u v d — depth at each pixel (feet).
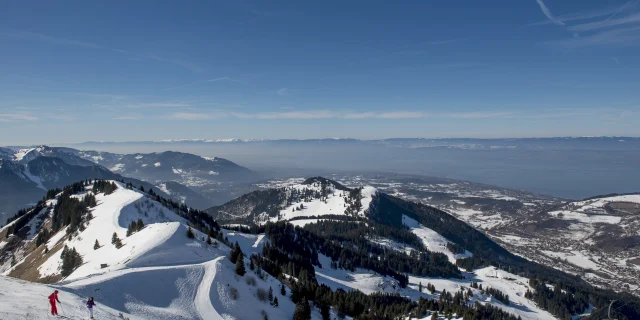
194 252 277.85
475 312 429.38
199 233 335.26
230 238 554.87
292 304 272.51
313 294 312.91
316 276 529.86
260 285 266.77
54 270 373.20
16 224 563.89
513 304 643.04
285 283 331.77
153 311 180.24
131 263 238.89
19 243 528.63
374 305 415.23
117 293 184.44
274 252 524.11
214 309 202.80
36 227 562.66
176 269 232.73
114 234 366.02
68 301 147.02
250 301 232.94
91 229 427.74
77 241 414.62
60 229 502.38
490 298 622.13
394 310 425.28
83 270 312.71
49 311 126.72
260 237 593.83
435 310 446.60
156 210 518.37
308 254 620.49
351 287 538.88
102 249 355.15
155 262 248.52
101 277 196.44
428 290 634.43
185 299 206.69
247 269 286.05
